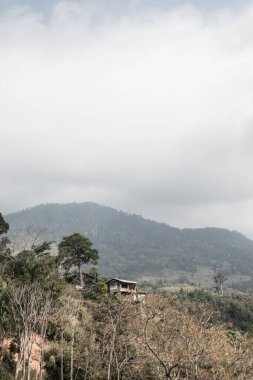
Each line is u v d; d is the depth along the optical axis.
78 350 53.50
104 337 52.28
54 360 52.78
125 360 46.16
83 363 51.06
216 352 38.12
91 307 67.81
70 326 57.16
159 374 41.47
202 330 40.81
